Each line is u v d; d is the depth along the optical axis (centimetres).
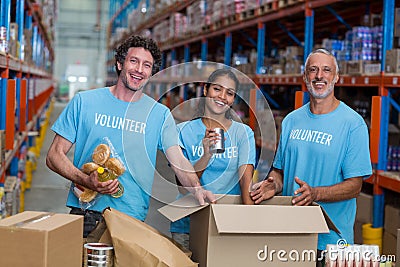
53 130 290
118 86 287
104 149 271
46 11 1048
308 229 231
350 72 490
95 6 3000
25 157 796
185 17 993
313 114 318
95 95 288
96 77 3014
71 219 221
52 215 227
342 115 311
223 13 785
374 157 451
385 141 454
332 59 311
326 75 309
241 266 231
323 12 650
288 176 324
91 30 3003
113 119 285
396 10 449
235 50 1036
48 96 1653
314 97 313
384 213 462
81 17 2997
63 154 285
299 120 324
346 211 311
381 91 446
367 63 473
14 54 530
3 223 210
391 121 580
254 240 232
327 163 309
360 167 304
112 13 2303
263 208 233
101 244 231
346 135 307
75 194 285
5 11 483
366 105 554
